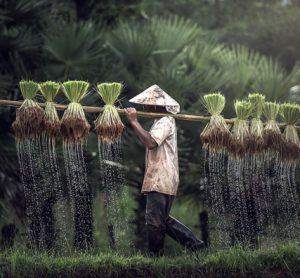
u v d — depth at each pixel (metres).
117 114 17.91
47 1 29.97
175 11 40.53
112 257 17.48
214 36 33.94
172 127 17.67
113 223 18.69
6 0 28.41
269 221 20.02
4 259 17.44
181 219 33.41
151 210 17.56
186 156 27.64
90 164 25.11
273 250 18.11
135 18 33.03
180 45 29.36
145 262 17.38
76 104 17.88
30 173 18.56
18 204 25.67
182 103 26.58
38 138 17.92
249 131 18.88
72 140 17.88
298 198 20.86
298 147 19.36
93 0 31.81
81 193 18.55
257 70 29.09
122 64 27.91
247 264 17.50
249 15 41.12
